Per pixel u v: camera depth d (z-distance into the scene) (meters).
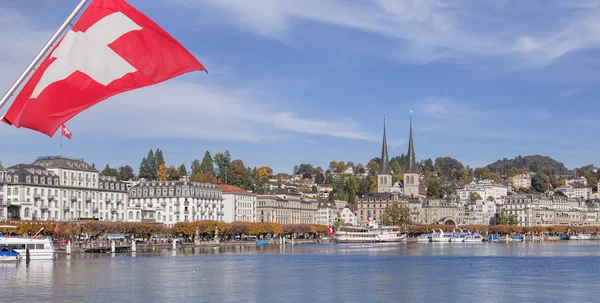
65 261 169.50
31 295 104.38
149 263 167.12
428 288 116.94
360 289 115.31
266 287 117.25
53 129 31.11
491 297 105.69
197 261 177.25
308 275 140.00
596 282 127.25
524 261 189.00
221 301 100.38
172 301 99.88
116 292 108.69
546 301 101.56
